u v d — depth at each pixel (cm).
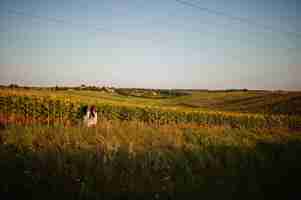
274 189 541
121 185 524
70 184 512
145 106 2647
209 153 767
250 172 629
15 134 982
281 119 2758
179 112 2619
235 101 7069
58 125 1408
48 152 704
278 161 733
